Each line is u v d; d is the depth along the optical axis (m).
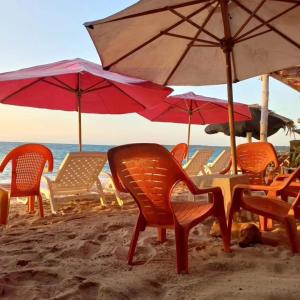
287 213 2.74
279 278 2.19
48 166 4.53
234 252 2.72
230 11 3.65
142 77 4.49
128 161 2.46
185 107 9.04
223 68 4.58
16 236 3.46
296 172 2.72
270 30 3.71
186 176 2.37
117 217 4.34
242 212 3.62
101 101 6.57
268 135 11.64
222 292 1.98
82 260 2.65
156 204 2.44
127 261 2.58
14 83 5.26
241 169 4.59
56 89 6.10
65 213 4.77
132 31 3.62
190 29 3.90
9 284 2.21
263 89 9.52
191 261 2.56
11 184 4.25
